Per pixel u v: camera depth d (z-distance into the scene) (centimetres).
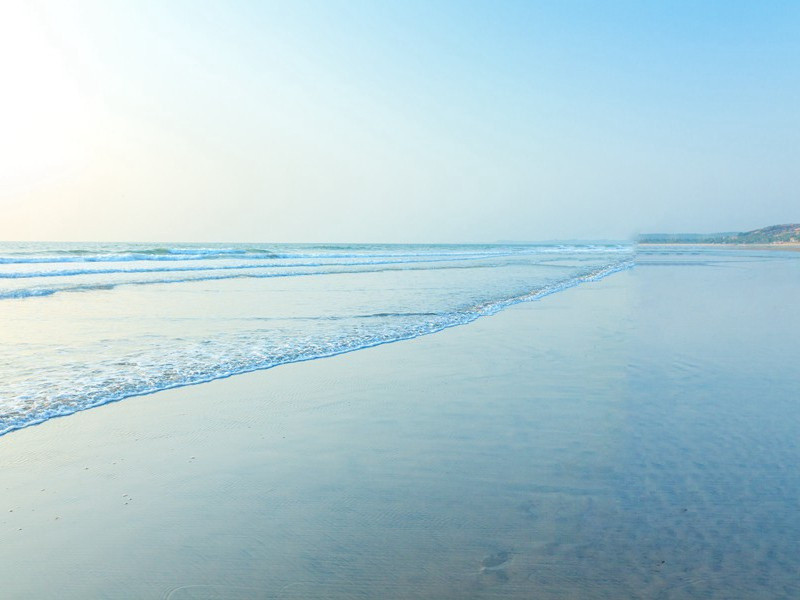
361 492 438
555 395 715
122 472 475
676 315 1442
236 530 380
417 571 329
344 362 908
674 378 799
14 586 316
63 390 711
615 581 317
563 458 504
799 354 962
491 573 327
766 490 432
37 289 1884
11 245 7469
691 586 311
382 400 695
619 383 773
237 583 319
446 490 441
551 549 352
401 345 1053
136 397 695
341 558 345
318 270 3212
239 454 518
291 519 395
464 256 6056
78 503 419
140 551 354
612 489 438
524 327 1259
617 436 560
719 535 365
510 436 563
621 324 1296
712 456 503
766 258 5578
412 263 4275
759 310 1535
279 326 1252
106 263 3394
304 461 502
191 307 1548
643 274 3095
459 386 762
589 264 4297
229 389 739
